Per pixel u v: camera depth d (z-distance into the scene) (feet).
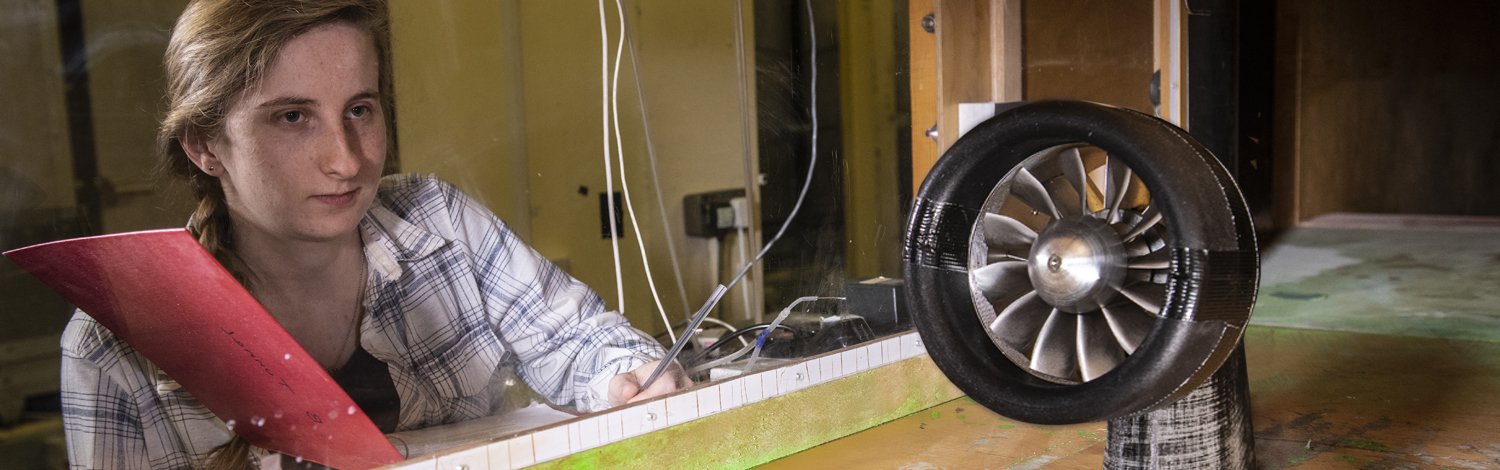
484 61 8.75
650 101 10.17
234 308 3.50
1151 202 4.21
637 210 10.14
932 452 5.44
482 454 4.33
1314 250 17.70
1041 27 8.09
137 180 6.75
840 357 5.78
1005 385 4.16
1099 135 3.86
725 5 10.79
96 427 5.09
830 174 9.51
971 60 7.61
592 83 9.62
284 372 3.80
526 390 6.49
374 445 4.06
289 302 5.73
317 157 5.49
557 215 9.48
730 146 11.07
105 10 6.63
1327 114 22.43
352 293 5.90
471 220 6.40
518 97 9.03
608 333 6.24
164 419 5.25
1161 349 3.70
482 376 6.26
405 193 6.27
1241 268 3.67
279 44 5.30
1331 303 11.75
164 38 6.88
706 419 5.09
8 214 6.47
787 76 9.52
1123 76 9.17
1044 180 4.71
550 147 9.36
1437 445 5.50
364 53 5.62
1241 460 4.76
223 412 4.49
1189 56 11.42
